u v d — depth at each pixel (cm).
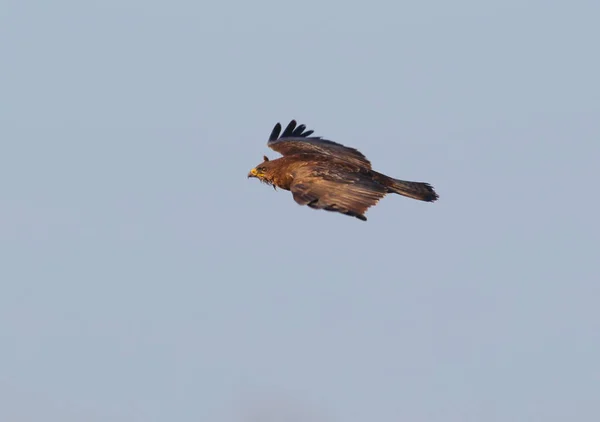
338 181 1658
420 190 1822
